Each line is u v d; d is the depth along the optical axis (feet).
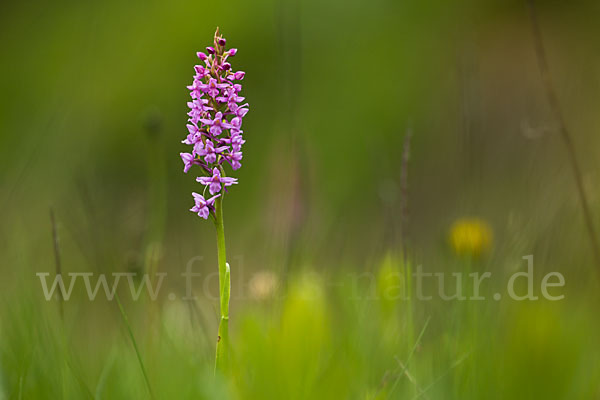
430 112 43.24
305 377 13.00
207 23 44.60
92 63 42.37
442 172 32.12
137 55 43.88
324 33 45.78
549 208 17.67
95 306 17.56
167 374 12.97
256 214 30.48
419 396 11.94
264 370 13.01
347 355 13.41
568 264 16.52
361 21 46.55
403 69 45.55
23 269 16.30
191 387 11.32
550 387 12.91
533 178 19.47
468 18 47.42
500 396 12.35
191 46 44.60
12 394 12.22
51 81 43.37
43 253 20.75
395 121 43.62
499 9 47.60
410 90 44.68
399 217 19.62
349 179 39.52
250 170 39.60
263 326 15.23
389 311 15.88
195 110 10.86
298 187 22.33
